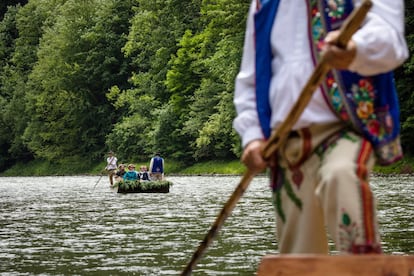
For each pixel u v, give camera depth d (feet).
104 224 52.75
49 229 49.98
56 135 260.01
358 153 9.66
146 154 234.38
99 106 256.11
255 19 10.94
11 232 48.29
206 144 197.36
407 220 48.88
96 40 258.37
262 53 10.78
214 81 208.54
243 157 10.59
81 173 253.85
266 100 10.68
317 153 10.02
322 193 9.57
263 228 46.85
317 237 10.25
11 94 289.33
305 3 10.55
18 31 314.35
